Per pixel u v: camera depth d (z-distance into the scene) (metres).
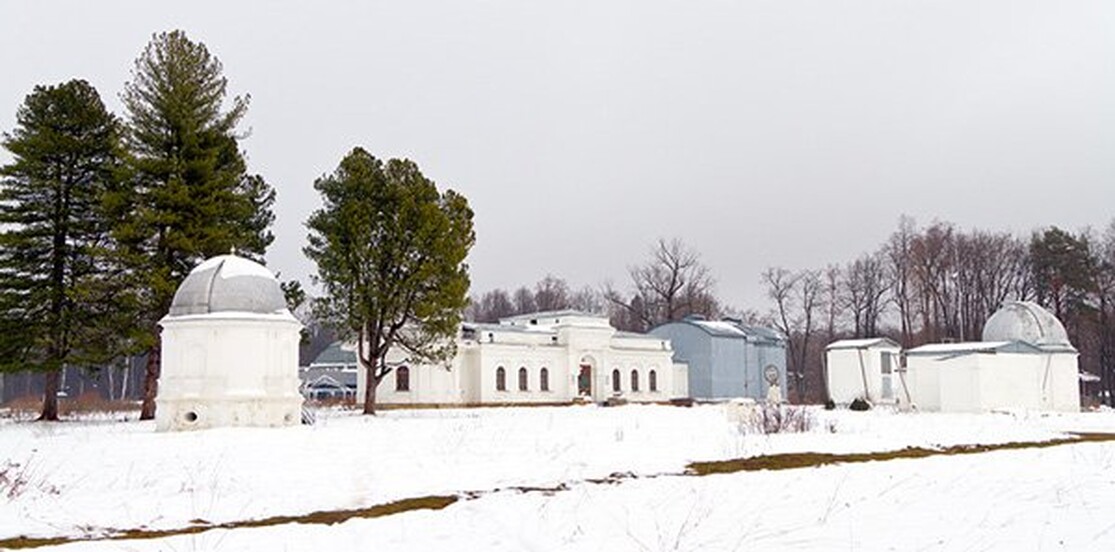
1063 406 50.50
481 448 23.27
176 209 40.72
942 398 46.03
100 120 43.53
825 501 15.10
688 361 74.44
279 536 13.06
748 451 22.88
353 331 42.91
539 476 18.97
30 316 41.31
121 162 41.34
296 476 19.02
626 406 56.34
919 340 84.25
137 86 41.53
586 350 65.81
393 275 42.16
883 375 58.69
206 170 41.09
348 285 41.47
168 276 40.12
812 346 103.75
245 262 33.72
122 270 40.69
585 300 128.75
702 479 18.02
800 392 93.25
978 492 15.61
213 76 43.06
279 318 32.47
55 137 41.88
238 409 31.12
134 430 32.19
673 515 14.17
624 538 12.63
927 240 83.19
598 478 18.92
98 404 61.78
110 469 19.89
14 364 40.56
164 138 41.44
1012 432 29.59
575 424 32.56
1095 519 12.65
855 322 92.12
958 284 82.88
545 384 64.00
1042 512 13.35
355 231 41.03
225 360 31.47
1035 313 52.34
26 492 16.83
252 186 46.94
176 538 12.98
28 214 42.38
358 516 15.34
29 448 24.16
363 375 57.34
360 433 26.70
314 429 28.39
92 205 42.97
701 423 33.25
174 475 19.05
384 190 42.19
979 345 49.66
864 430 29.28
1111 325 76.88
